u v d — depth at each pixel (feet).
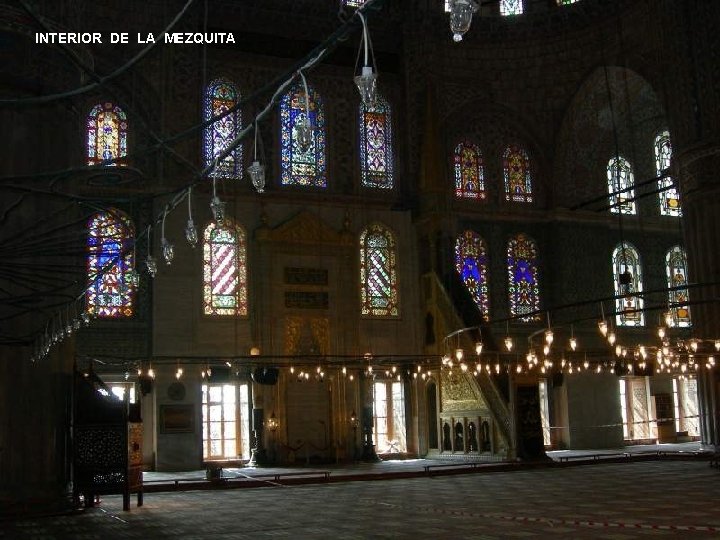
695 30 74.84
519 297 98.32
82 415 49.34
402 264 94.68
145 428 82.17
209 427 86.28
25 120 43.93
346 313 91.04
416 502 51.13
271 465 85.05
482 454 83.20
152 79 86.17
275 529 39.93
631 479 62.69
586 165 102.27
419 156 95.76
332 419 89.10
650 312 103.65
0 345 43.93
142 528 41.19
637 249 104.42
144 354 82.48
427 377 92.94
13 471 44.19
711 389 75.15
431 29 98.02
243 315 87.25
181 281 84.43
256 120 20.80
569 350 92.68
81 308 47.14
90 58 45.19
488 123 100.22
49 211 44.21
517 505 47.52
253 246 88.69
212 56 89.92
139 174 32.78
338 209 93.15
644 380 105.60
